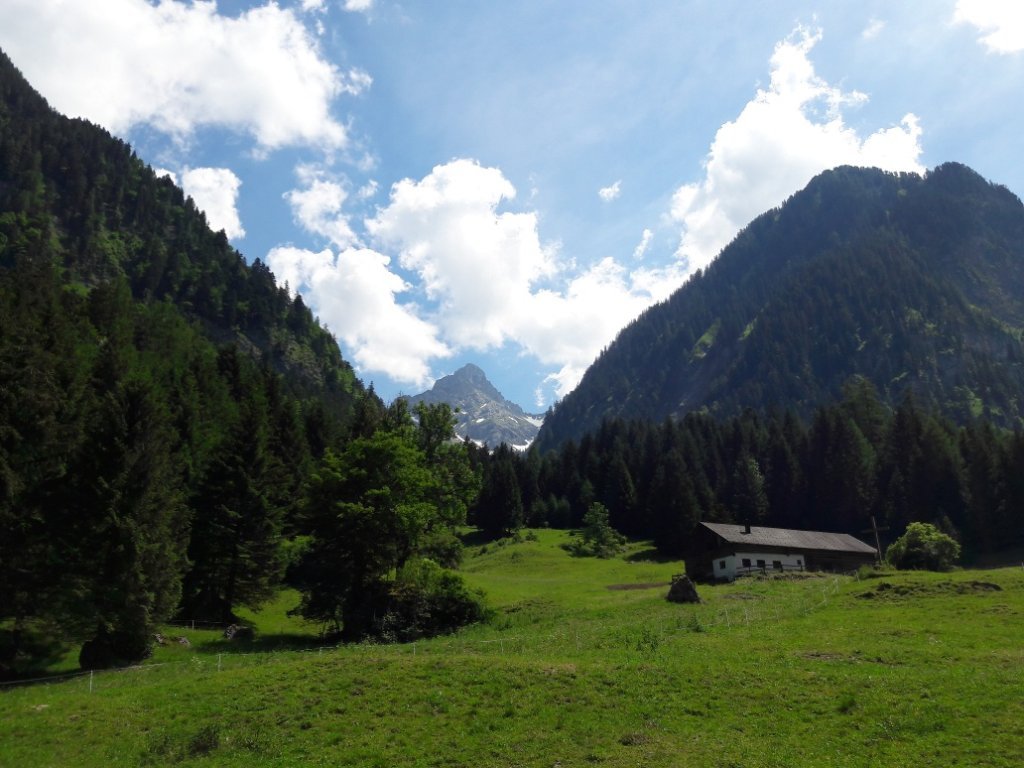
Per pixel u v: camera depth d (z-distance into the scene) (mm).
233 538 53750
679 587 50031
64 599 36344
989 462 101750
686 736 20953
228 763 20531
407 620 47000
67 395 45375
